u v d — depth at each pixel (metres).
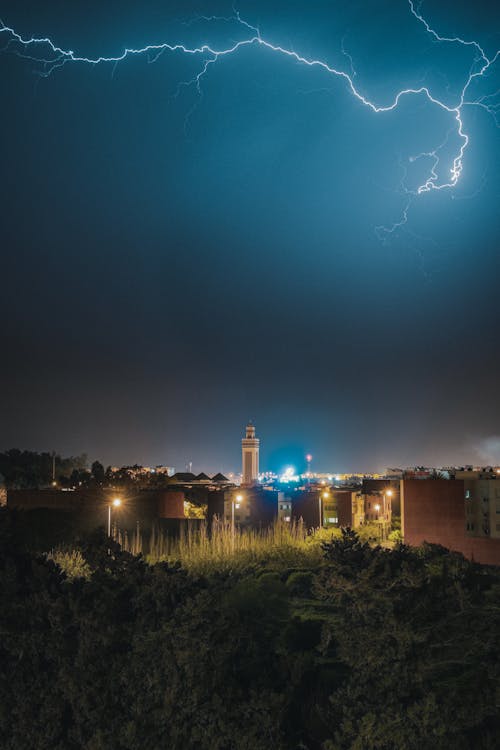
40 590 17.22
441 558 22.31
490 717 15.50
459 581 16.69
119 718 15.58
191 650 15.16
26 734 15.98
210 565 29.38
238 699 15.42
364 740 14.38
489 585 22.36
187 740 15.21
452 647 15.37
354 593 15.43
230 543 33.22
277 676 16.75
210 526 47.94
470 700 14.75
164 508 55.81
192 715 15.23
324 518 68.94
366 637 15.05
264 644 18.73
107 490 57.16
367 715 14.38
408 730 14.41
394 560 16.50
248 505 64.94
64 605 16.39
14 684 16.31
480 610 15.79
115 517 51.25
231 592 21.75
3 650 16.73
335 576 15.54
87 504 52.31
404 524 54.09
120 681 15.77
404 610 15.20
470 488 53.28
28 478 86.88
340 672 17.11
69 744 15.83
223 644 15.65
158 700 15.41
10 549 18.86
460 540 53.09
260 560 30.95
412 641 14.99
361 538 43.53
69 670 15.88
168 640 15.43
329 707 15.73
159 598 16.33
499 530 52.03
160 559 30.30
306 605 22.42
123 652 16.23
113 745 15.35
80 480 82.31
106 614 16.17
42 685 16.34
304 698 16.42
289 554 31.53
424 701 14.45
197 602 15.54
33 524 40.94
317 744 15.59
